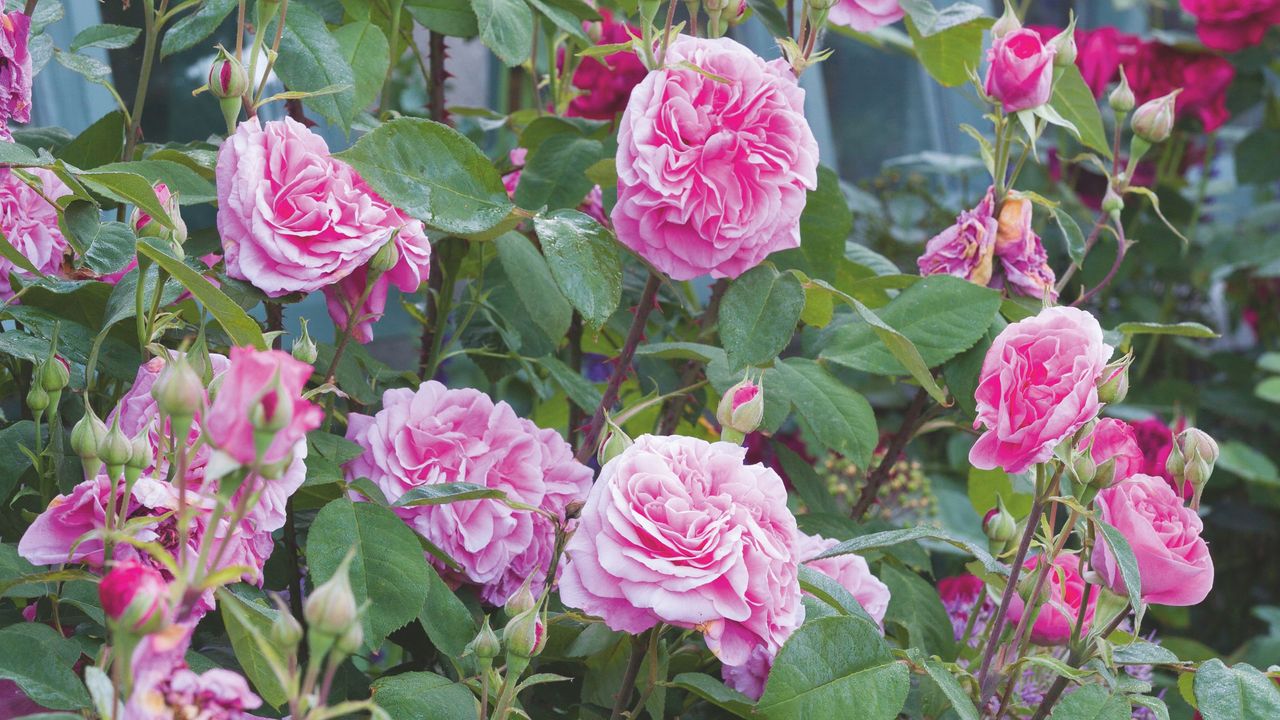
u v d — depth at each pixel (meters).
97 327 1.15
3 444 1.10
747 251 1.12
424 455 1.15
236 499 1.01
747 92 1.10
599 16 1.34
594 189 1.41
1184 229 2.68
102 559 0.99
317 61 1.18
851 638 1.07
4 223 1.13
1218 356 2.73
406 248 1.10
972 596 1.44
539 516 1.17
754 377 1.23
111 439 0.95
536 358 1.32
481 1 1.28
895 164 2.46
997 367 1.07
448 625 1.10
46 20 1.24
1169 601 1.10
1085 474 1.07
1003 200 1.30
